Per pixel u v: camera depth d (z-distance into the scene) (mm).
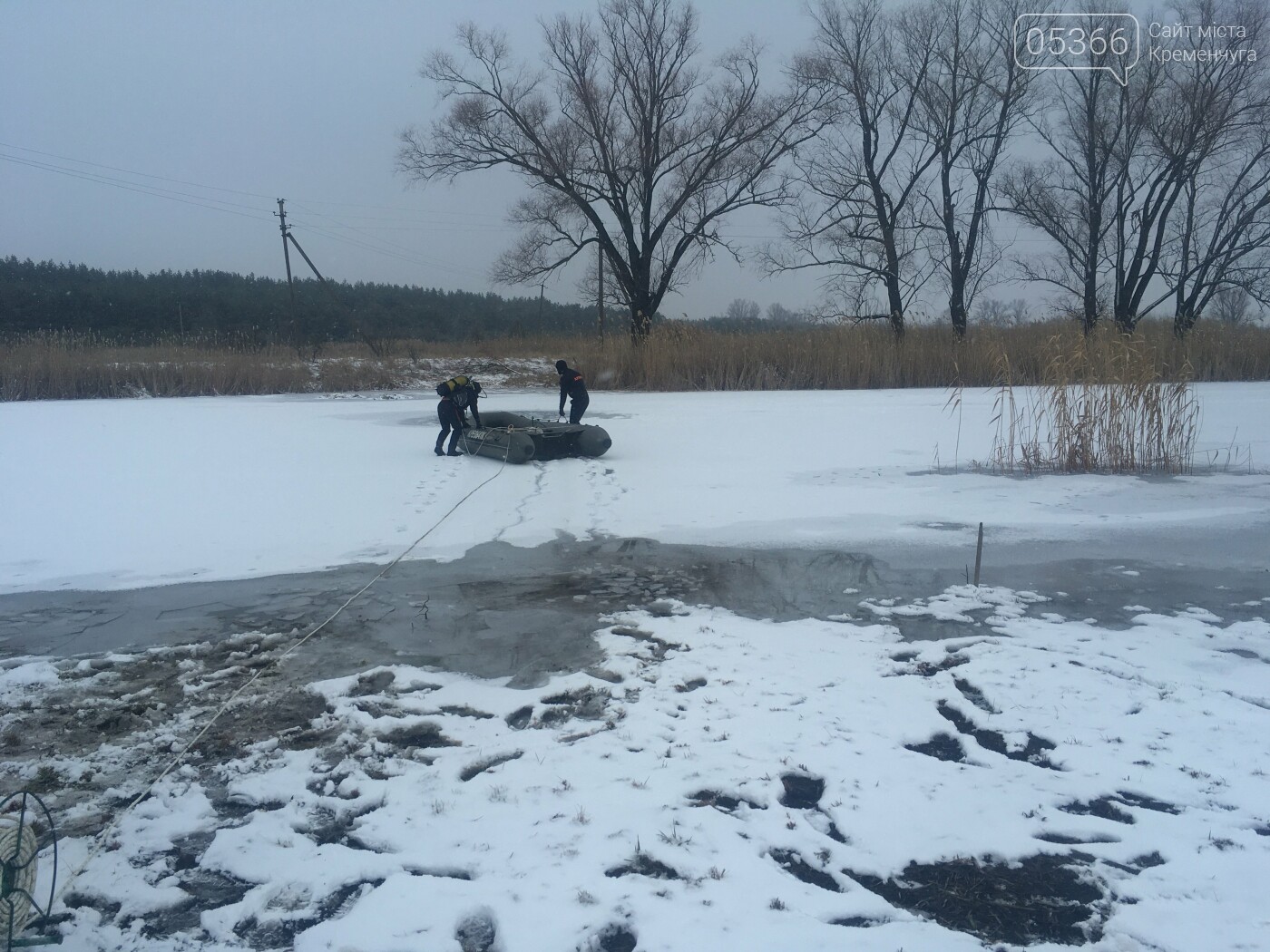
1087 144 29469
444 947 3402
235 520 10164
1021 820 4160
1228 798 4301
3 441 16156
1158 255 29578
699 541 9227
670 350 27609
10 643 6637
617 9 32125
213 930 3564
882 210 31688
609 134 32969
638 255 34250
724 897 3615
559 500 11109
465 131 33000
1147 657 5969
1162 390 13836
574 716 5270
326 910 3676
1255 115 27594
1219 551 8664
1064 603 7207
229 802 4473
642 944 3359
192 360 29641
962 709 5262
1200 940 3377
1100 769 4566
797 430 16953
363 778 4609
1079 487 11656
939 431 16641
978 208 31062
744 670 5840
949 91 30703
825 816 4223
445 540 9336
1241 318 40688
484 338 49062
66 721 5371
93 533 9695
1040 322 29672
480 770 4715
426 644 6480
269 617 7109
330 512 10508
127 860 4023
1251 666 5820
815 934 3410
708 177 34031
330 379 29234
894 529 9617
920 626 6703
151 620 7094
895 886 3744
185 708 5527
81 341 29922
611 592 7613
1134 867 3842
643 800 4316
